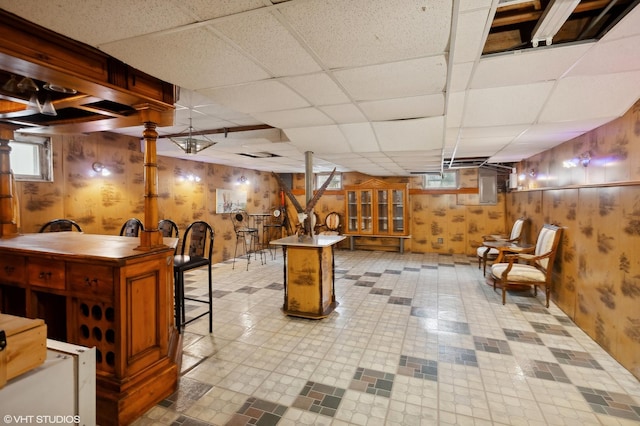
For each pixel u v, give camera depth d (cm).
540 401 213
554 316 364
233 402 212
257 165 727
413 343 298
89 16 131
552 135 358
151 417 197
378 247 835
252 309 389
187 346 291
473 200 754
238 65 181
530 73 216
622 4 153
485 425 191
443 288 478
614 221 268
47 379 82
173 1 120
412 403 211
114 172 443
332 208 884
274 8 126
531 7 162
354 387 229
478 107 278
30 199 351
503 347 289
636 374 237
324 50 163
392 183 773
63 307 240
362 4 123
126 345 194
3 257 228
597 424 191
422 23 137
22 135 345
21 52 145
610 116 272
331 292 394
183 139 344
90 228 412
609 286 275
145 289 208
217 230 682
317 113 280
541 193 472
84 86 182
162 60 175
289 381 237
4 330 72
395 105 256
